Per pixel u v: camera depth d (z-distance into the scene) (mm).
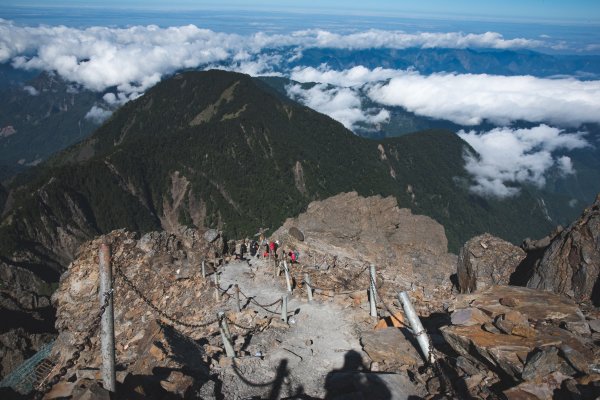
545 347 11492
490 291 15609
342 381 14156
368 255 32688
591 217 19078
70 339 27625
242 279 28406
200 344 18781
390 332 16719
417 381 13555
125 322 27078
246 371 15797
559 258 19281
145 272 31422
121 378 12688
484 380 11992
